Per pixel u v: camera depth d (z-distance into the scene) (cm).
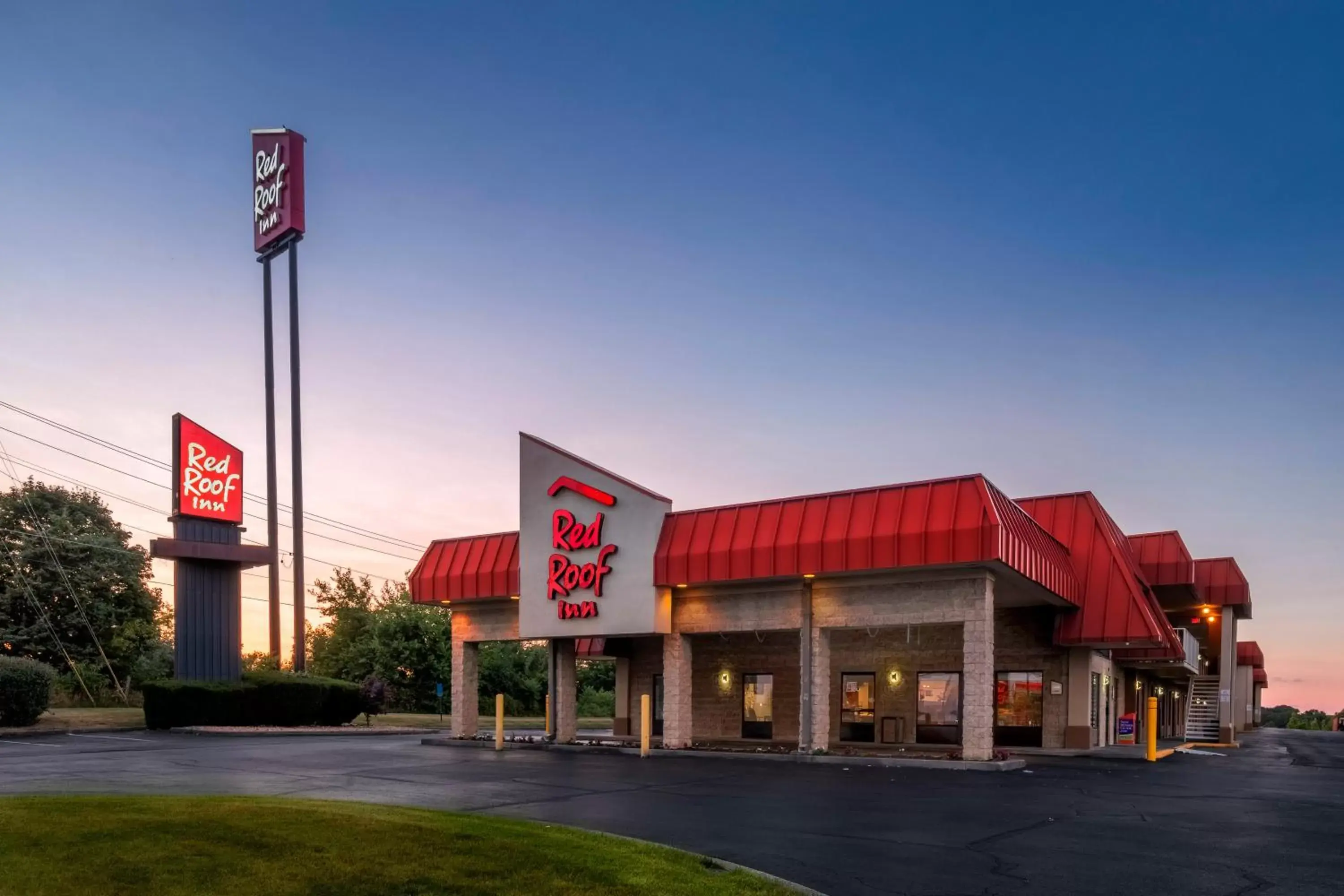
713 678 3212
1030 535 2392
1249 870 1006
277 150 4275
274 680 3528
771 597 2472
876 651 3031
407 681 5844
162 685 3238
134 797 1116
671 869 892
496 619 3014
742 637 3175
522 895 777
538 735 3353
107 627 5206
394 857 856
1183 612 4272
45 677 3097
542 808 1377
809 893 850
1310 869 1018
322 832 928
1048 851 1098
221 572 3669
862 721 3019
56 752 2228
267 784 1570
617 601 2598
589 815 1315
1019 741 2856
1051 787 1731
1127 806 1484
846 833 1199
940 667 2928
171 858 806
